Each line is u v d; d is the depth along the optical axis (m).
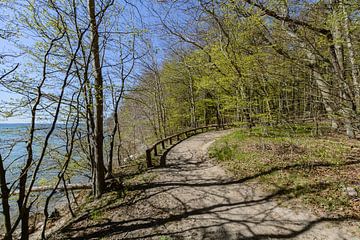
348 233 5.14
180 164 12.50
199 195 8.21
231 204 7.27
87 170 12.89
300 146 12.11
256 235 5.52
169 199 8.12
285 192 7.55
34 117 5.52
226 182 9.20
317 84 5.93
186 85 31.06
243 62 7.95
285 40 5.94
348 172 8.27
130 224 6.74
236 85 11.54
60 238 6.54
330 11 5.44
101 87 9.27
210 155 13.61
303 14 5.75
